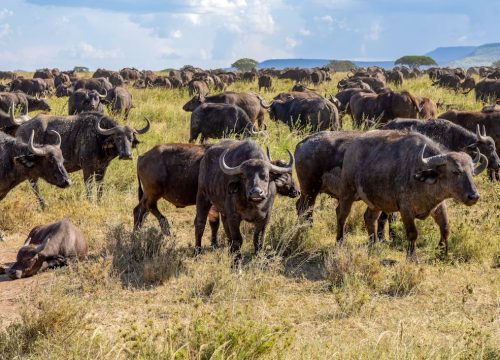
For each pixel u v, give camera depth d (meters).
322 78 71.19
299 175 14.30
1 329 8.57
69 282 10.70
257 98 28.66
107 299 10.05
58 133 16.02
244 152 11.85
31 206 15.64
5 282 10.91
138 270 11.65
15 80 54.34
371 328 9.00
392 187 12.06
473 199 11.13
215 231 13.26
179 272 11.33
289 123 26.78
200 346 7.17
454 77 57.59
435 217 12.48
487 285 11.02
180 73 76.56
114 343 7.89
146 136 24.41
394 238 13.62
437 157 11.42
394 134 12.55
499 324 9.20
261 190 10.84
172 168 13.48
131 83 73.00
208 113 23.89
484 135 18.17
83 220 14.85
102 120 17.89
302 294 10.52
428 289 10.73
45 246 11.20
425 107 28.14
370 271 10.99
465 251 12.61
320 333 8.88
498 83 42.75
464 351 7.84
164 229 13.89
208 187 12.38
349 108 33.28
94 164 17.75
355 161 12.75
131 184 18.53
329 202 16.09
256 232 11.98
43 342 7.91
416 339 8.36
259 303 9.93
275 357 7.46
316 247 13.08
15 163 13.83
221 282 10.41
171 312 9.55
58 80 66.62
